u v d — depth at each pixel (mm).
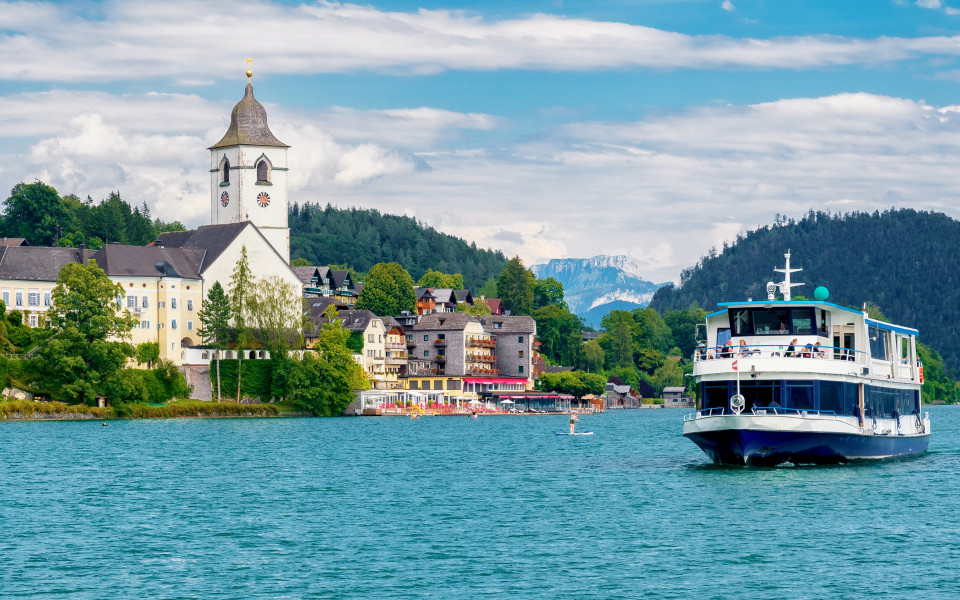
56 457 105250
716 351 81062
